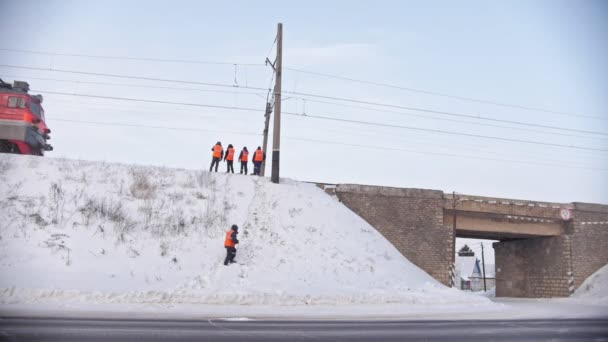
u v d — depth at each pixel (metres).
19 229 20.39
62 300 15.78
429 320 15.01
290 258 22.92
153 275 19.67
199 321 12.47
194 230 23.22
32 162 25.30
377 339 10.02
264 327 11.51
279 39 28.55
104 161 27.36
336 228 26.52
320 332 10.87
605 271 32.41
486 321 15.07
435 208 30.48
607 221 34.38
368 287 22.31
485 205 31.91
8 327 9.83
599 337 11.36
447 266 29.80
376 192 29.95
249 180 28.53
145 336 9.27
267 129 33.31
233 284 19.67
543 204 33.25
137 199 24.44
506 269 39.62
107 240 21.16
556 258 34.03
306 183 30.42
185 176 27.53
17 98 26.89
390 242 29.36
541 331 12.37
